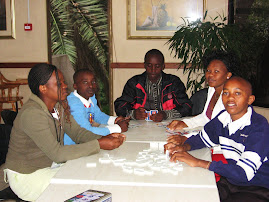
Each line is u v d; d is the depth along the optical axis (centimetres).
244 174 148
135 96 343
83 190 125
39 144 168
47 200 116
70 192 124
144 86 341
